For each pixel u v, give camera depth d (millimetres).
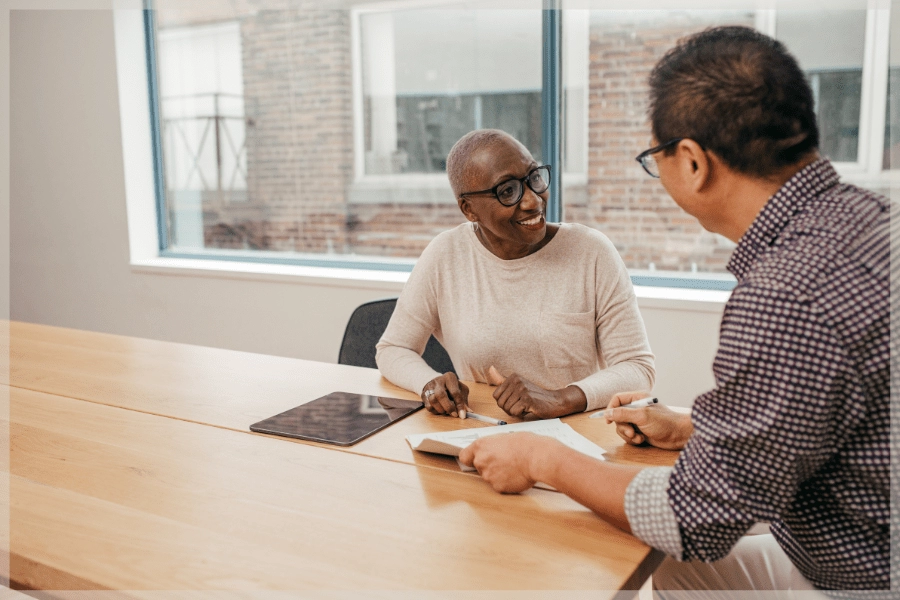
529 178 1641
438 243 1913
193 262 4086
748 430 894
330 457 1359
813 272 869
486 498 1177
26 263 4441
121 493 1214
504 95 3369
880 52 2742
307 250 3934
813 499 975
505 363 1843
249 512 1137
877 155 2801
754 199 975
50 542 1051
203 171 4121
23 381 1880
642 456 1325
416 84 3541
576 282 1805
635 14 3074
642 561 977
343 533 1064
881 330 847
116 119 4023
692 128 964
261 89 3889
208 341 3977
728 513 917
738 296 911
